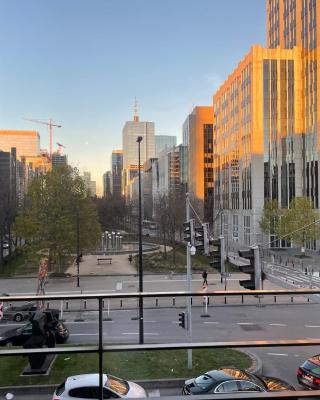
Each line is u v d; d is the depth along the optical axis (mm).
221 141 89125
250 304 29641
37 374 14141
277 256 55125
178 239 85500
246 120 70000
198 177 123125
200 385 12078
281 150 66000
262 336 21359
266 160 66250
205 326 23641
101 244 73312
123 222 139625
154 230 118438
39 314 15133
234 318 25562
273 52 66000
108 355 16250
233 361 16531
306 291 3801
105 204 128500
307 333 21969
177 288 37906
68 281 42812
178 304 30000
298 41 68062
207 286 37750
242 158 72500
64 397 10273
